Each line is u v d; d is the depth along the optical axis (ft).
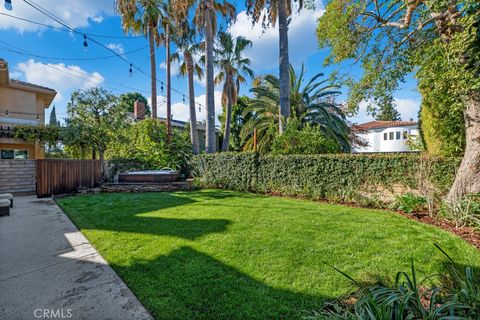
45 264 10.37
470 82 10.87
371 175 20.92
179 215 17.84
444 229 13.91
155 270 9.59
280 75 34.09
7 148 40.63
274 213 18.07
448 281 7.60
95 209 20.33
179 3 42.88
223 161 33.42
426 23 15.52
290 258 10.41
